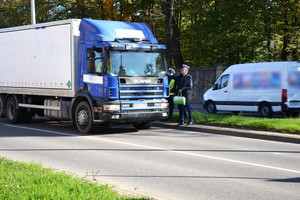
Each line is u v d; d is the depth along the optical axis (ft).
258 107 81.25
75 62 57.82
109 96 53.01
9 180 25.82
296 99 77.51
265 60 129.90
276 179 30.55
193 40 153.38
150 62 56.49
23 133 56.95
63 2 162.61
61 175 27.27
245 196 25.93
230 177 31.07
